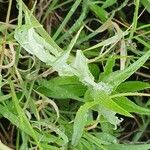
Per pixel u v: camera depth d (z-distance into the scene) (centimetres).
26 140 29
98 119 30
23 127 27
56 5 34
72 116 32
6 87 30
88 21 34
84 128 30
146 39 34
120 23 33
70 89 30
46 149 29
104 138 31
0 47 28
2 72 31
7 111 28
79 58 26
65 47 32
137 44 35
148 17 36
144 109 29
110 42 29
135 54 34
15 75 30
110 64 30
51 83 30
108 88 27
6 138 32
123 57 30
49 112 31
